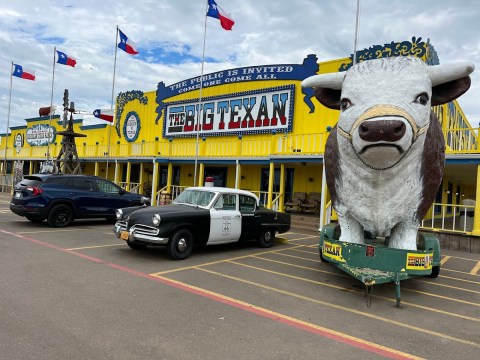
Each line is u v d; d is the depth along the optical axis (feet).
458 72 17.46
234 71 64.90
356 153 18.08
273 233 34.01
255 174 66.03
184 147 68.03
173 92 75.72
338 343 13.79
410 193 18.88
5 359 11.18
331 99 20.40
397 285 18.62
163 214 25.48
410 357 12.95
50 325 13.85
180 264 24.95
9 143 125.18
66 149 66.13
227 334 13.98
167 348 12.55
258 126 61.52
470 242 37.50
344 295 20.10
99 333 13.41
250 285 20.85
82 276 20.72
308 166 59.26
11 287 18.02
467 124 84.69
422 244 23.36
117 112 88.89
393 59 17.71
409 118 16.47
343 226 21.13
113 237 34.27
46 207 37.47
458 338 14.90
